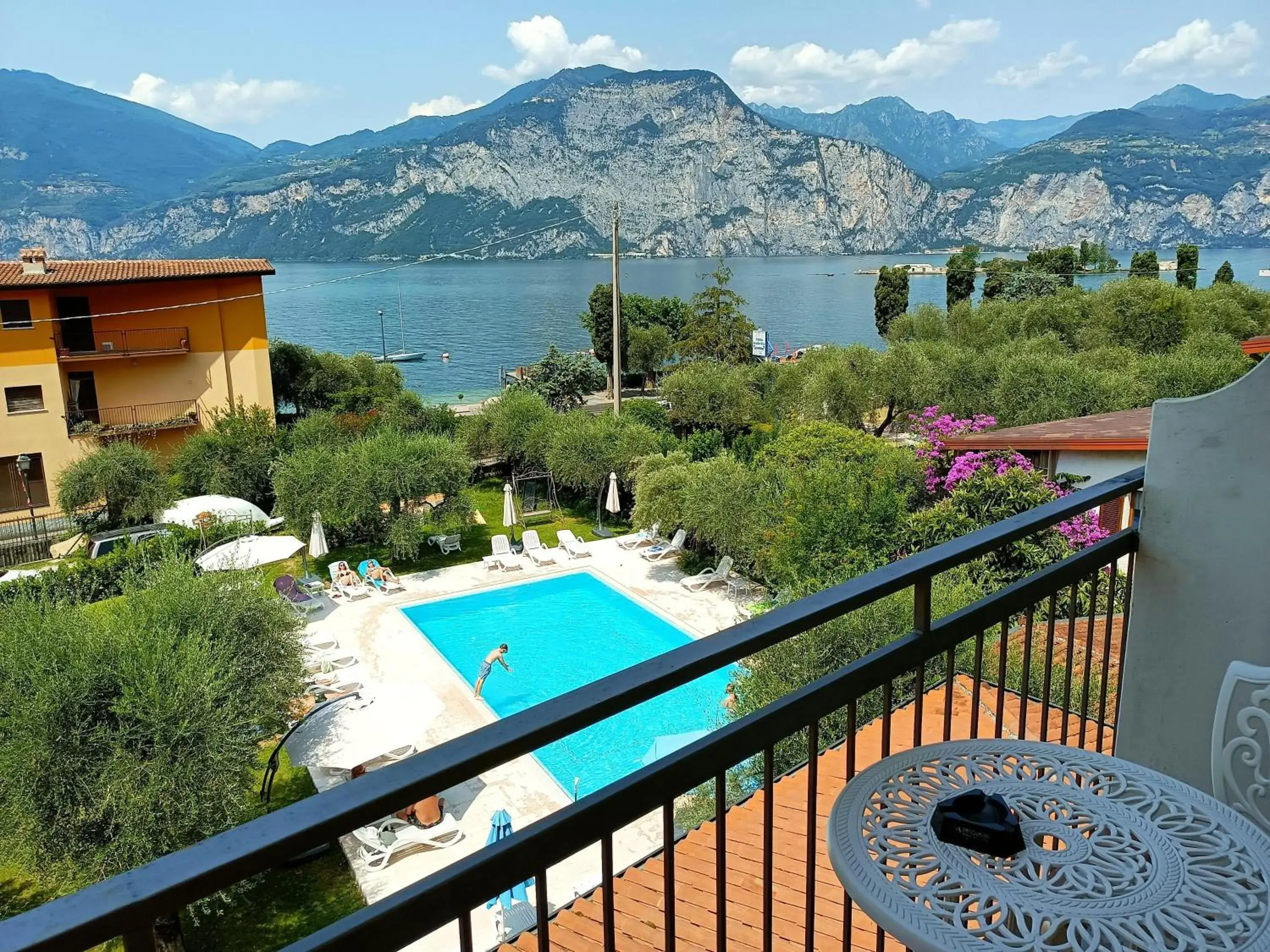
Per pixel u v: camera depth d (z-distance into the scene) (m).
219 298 28.31
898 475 17.80
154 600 10.84
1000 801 1.50
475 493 27.92
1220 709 2.39
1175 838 1.49
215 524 20.17
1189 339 26.62
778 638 1.37
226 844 0.79
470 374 69.00
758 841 5.97
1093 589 2.57
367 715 11.34
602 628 17.64
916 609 1.82
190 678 9.15
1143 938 1.24
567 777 12.12
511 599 19.19
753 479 18.39
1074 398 21.23
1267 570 2.52
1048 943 1.29
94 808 8.53
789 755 8.62
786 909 5.06
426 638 16.94
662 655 1.25
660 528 20.66
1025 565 13.16
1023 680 2.33
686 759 1.32
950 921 1.28
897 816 1.55
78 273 25.98
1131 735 2.86
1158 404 2.63
